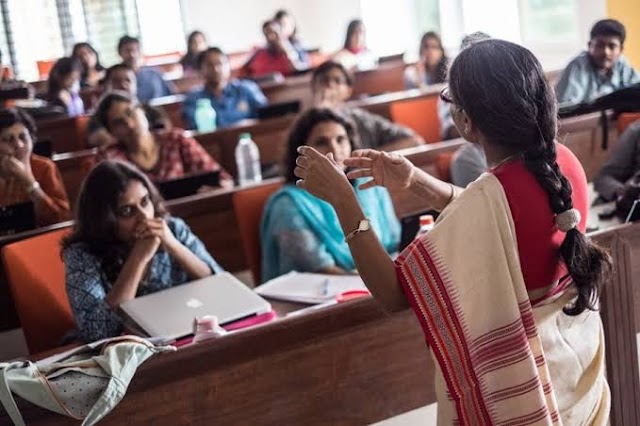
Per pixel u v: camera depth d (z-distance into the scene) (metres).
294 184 2.93
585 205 1.51
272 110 5.16
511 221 1.39
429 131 5.21
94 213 2.43
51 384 1.52
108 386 1.53
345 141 2.94
